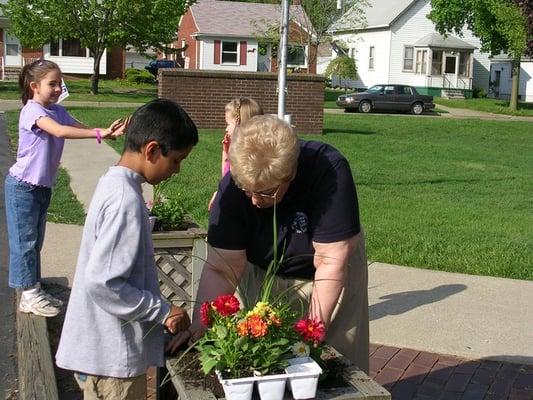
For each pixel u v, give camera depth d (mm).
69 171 12156
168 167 2566
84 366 2500
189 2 34625
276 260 2689
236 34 45625
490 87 51594
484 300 6039
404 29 46438
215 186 10688
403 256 7316
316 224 2723
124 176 2490
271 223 2771
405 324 5398
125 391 2543
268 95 19859
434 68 46250
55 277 6203
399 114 34125
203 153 14633
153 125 2492
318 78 20203
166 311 2494
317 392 2287
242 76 19656
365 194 11414
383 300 5973
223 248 2816
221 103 19688
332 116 28938
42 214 4898
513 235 8688
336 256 2725
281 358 2291
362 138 20953
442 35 43469
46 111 4621
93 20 32031
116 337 2498
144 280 2518
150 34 33219
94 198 2482
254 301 2918
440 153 18703
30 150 4641
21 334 4582
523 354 4887
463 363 4723
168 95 19328
